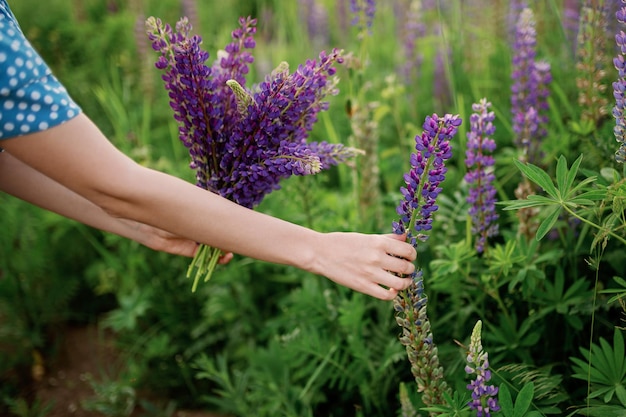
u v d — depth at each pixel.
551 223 1.53
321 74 1.55
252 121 1.53
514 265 1.82
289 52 3.46
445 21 2.75
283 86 1.52
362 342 1.94
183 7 3.42
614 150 1.80
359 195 2.12
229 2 4.08
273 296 2.29
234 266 2.24
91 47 3.50
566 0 2.37
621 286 1.83
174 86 1.55
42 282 2.56
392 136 2.74
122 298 2.30
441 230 2.07
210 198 1.46
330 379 2.02
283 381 2.03
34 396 2.28
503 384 1.53
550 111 2.22
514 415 1.52
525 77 1.98
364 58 2.06
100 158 1.41
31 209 2.51
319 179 2.10
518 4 2.37
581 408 1.65
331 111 2.97
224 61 1.62
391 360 1.87
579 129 1.88
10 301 2.44
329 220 2.14
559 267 1.79
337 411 2.00
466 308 1.86
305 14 3.45
